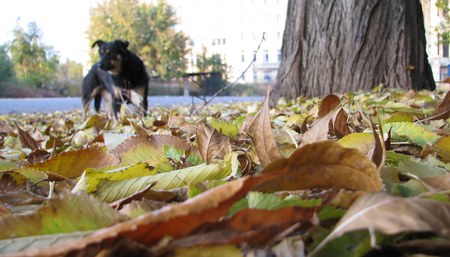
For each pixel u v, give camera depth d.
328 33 7.41
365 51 7.14
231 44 60.69
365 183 0.87
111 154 1.64
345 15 7.29
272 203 0.77
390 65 7.11
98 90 11.63
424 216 0.59
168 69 47.62
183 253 0.64
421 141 1.65
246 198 0.84
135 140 1.79
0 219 0.76
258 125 1.32
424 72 7.46
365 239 0.67
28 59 44.78
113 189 1.19
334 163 0.88
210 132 1.58
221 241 0.64
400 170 1.15
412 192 0.90
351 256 0.69
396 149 1.64
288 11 7.93
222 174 1.25
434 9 19.09
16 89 44.12
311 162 0.88
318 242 0.73
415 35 7.25
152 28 48.12
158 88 42.41
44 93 45.56
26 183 1.50
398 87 7.06
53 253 0.61
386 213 0.62
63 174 1.58
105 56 10.23
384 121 2.26
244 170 1.41
